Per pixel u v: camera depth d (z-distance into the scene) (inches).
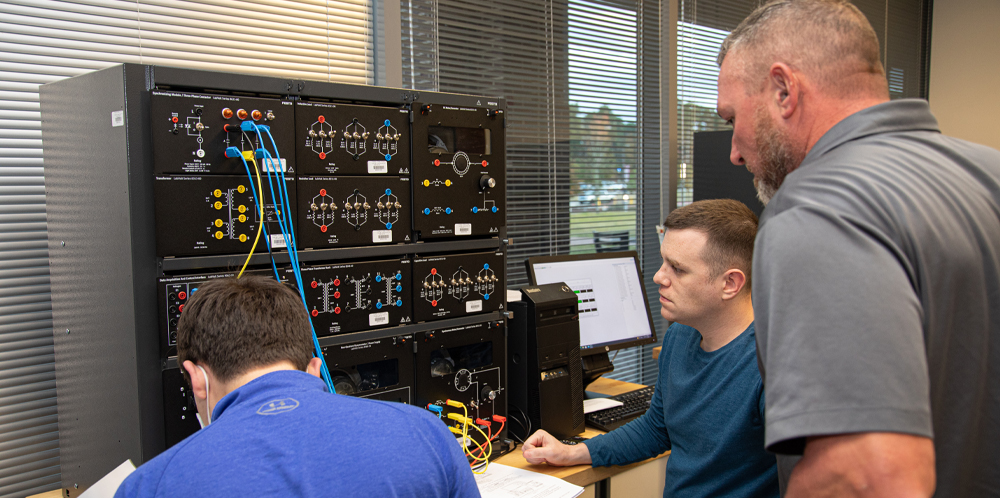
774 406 22.8
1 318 59.7
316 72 77.1
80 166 46.8
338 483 28.0
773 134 29.8
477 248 59.4
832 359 21.5
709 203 51.6
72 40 62.0
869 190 23.8
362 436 29.7
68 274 49.9
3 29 58.3
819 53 27.9
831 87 27.8
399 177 53.6
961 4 162.2
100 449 46.9
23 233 60.9
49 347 62.5
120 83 41.0
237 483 26.9
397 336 53.6
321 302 49.4
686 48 119.4
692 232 49.9
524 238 96.0
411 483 29.7
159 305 42.3
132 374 42.1
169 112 42.0
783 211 26.0
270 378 31.3
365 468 28.7
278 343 33.4
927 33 167.6
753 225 49.3
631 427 57.5
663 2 115.3
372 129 51.5
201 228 43.7
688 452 51.8
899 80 160.6
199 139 43.3
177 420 43.3
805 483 22.6
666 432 56.7
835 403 21.2
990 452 25.7
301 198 48.2
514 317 63.2
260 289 34.7
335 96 49.8
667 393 54.3
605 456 55.6
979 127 159.3
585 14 103.1
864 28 28.0
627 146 111.4
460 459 32.9
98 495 39.5
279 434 28.8
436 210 55.7
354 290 51.0
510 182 93.4
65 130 48.5
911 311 21.5
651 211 116.7
